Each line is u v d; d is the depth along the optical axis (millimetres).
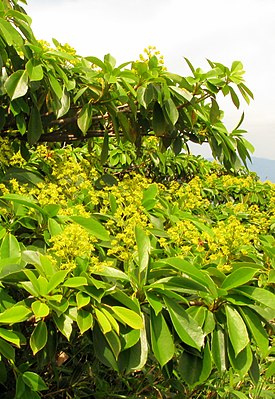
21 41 2445
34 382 2084
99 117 3188
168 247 2477
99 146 4852
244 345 1941
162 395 3070
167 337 1920
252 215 3855
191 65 2965
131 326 1815
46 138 3326
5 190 2471
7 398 2488
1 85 2568
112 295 1895
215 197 5344
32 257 1989
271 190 5559
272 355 3609
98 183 3180
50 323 2094
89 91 2896
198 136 3404
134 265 2238
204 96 3049
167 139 3400
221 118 3785
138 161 5488
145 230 2502
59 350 2883
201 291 2000
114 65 3010
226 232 2549
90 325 1779
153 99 2920
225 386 3219
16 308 1763
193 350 2010
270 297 2025
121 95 2779
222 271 2254
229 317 2006
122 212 2523
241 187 5434
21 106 2623
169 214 2877
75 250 1961
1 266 1924
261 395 3238
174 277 1999
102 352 1861
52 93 2719
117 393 3021
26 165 3236
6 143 3055
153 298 1965
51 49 2816
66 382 2930
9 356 1854
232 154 3441
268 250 2641
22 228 2539
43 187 2551
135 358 1889
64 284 1812
